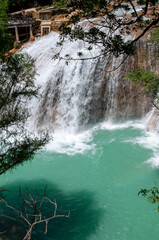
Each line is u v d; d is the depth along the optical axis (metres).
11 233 9.09
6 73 8.65
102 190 11.95
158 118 16.31
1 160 8.38
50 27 26.36
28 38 30.84
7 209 10.58
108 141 16.12
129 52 6.16
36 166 14.04
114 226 9.79
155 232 9.43
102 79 18.00
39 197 11.55
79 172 13.42
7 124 8.48
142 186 11.91
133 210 10.53
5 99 8.46
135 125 17.89
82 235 9.39
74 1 5.75
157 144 15.31
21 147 8.62
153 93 11.74
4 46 8.73
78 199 11.39
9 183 12.66
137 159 14.03
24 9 36.59
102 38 6.06
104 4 5.61
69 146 16.08
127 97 17.91
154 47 17.16
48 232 9.46
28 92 9.16
